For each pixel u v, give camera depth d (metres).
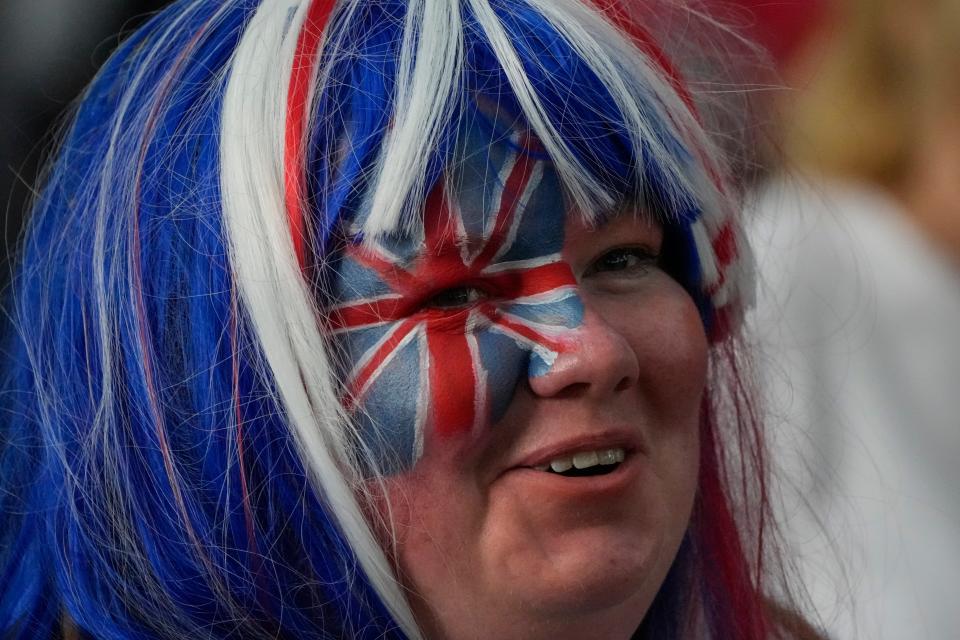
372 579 3.78
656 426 3.98
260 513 3.88
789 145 6.43
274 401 3.80
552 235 3.74
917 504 6.24
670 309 4.01
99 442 4.05
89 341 4.13
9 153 7.87
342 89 3.75
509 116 3.67
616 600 3.79
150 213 4.01
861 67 6.77
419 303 3.70
